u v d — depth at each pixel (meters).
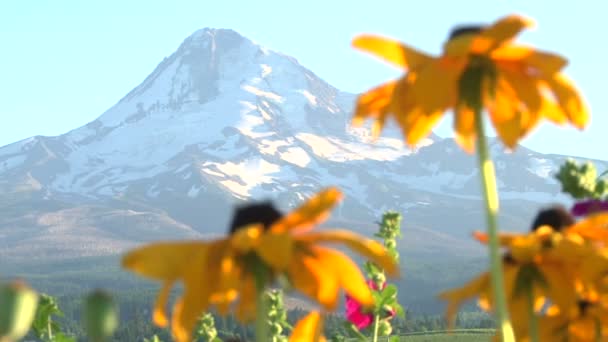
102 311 3.76
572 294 6.20
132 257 5.13
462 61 5.90
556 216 7.14
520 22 5.72
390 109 5.71
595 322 6.48
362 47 5.71
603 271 5.99
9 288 3.61
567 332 6.54
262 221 6.29
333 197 5.35
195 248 5.21
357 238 5.24
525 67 5.95
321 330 6.02
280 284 5.34
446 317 6.09
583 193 8.08
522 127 6.04
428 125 5.91
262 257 5.16
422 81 5.55
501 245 6.38
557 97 5.77
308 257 5.36
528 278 6.25
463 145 6.12
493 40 5.76
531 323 6.23
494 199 5.84
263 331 5.27
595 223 6.47
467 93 5.94
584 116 5.80
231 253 5.27
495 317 6.09
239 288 5.30
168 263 5.12
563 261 6.20
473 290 6.11
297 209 5.36
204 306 5.15
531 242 6.14
